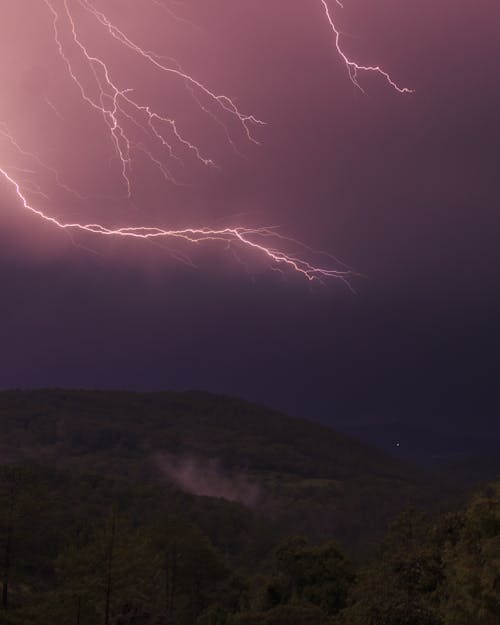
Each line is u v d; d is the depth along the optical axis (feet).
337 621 115.55
